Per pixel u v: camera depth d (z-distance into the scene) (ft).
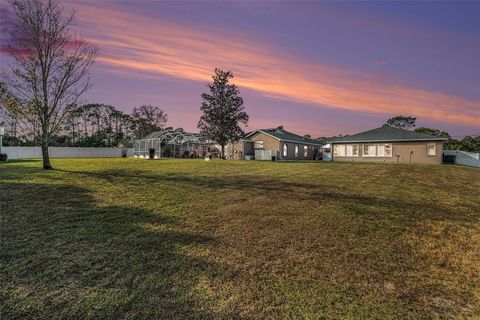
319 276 10.58
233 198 22.47
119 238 13.87
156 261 11.50
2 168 40.34
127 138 183.01
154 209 19.01
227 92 100.07
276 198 22.57
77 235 14.10
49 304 8.45
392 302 9.01
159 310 8.31
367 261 11.90
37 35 39.58
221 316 8.12
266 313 8.30
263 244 13.48
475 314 8.46
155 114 184.75
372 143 94.43
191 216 17.66
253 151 118.21
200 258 11.89
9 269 10.54
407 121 167.32
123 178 31.22
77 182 27.96
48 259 11.43
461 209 20.34
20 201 20.15
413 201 22.35
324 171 42.45
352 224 16.44
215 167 46.70
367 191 26.04
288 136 122.01
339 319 8.09
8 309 8.14
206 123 101.71
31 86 39.68
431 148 84.94
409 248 13.33
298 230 15.40
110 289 9.37
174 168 43.86
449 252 12.98
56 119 42.11
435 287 10.00
